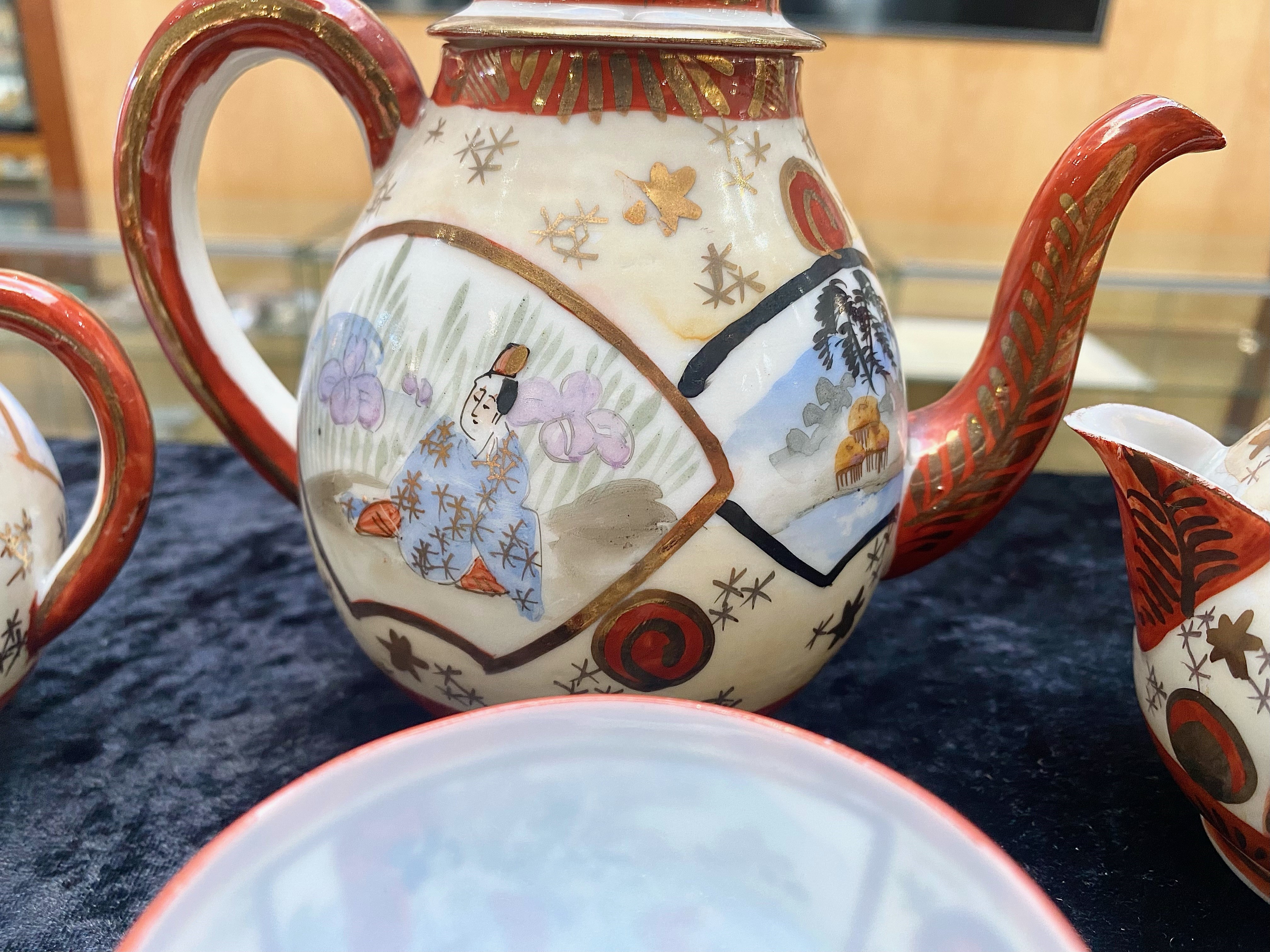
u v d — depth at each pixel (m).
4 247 0.97
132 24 1.55
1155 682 0.28
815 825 0.18
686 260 0.27
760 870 0.19
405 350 0.27
